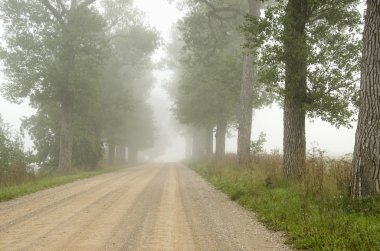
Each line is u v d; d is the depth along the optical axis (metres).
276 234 8.00
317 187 10.88
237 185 15.51
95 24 29.55
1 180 18.50
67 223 9.10
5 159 20.44
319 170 11.69
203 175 24.97
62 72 28.58
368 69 9.17
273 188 13.20
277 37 13.13
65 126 31.31
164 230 8.35
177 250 6.73
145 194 14.91
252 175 16.41
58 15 29.98
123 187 17.73
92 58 29.86
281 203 10.37
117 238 7.58
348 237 6.67
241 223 9.20
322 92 13.34
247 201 12.14
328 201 9.48
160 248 6.85
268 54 13.38
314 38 13.46
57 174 27.11
